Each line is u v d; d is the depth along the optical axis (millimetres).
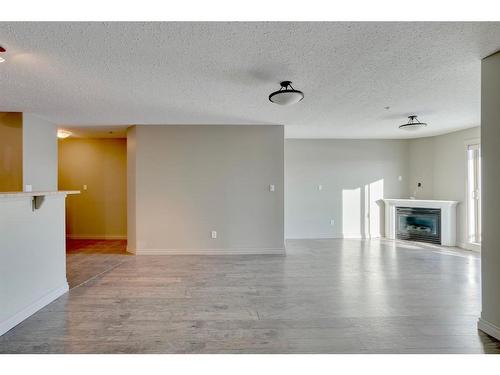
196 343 2131
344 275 3820
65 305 2814
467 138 5508
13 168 4168
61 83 2984
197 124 5043
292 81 2973
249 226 5129
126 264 4363
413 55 2395
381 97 3531
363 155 6906
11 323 2363
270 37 2111
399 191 6938
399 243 6129
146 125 5039
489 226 2256
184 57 2422
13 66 2553
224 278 3688
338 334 2260
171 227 5055
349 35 2084
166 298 2996
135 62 2504
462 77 2885
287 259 4711
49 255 2924
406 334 2256
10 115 4160
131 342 2141
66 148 6395
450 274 3852
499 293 2162
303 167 6848
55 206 3037
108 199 6449
